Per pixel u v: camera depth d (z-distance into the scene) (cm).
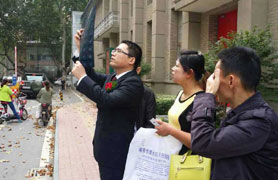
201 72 230
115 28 1997
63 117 1143
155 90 1293
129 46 255
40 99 971
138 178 207
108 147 244
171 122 230
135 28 1555
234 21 887
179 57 235
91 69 277
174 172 185
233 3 818
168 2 1245
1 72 5169
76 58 262
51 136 816
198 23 1017
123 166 243
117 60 253
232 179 140
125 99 233
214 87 153
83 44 242
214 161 155
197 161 182
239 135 134
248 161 139
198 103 156
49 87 985
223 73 150
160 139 210
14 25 3478
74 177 476
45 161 590
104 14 2434
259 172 136
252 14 633
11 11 3422
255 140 133
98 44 2825
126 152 243
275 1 618
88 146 678
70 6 3703
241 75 144
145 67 1246
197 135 147
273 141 135
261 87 523
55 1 3634
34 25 3547
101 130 248
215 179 147
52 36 3956
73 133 830
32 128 930
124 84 239
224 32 938
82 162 554
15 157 613
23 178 495
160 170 204
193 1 834
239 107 146
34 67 5316
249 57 145
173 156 191
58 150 639
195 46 1020
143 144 212
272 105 591
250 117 138
